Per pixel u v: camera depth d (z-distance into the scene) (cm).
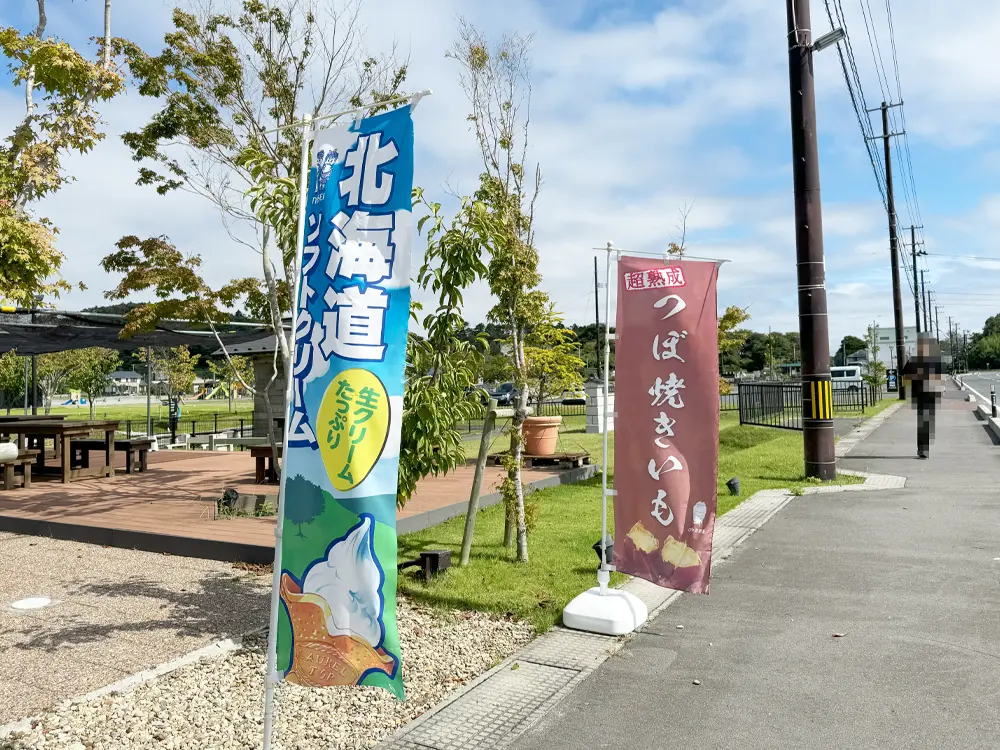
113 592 608
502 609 563
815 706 407
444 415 590
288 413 339
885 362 6278
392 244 324
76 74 871
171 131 871
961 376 9094
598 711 404
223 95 873
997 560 712
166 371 3525
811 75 1218
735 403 3422
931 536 822
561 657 482
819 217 1227
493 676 451
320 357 331
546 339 865
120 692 411
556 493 1089
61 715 382
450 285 605
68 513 895
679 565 537
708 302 539
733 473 1319
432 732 379
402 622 537
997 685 429
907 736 370
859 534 842
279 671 334
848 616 561
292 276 661
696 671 459
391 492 319
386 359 322
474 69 689
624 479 559
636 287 557
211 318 916
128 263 876
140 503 978
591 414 2094
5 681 429
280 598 334
